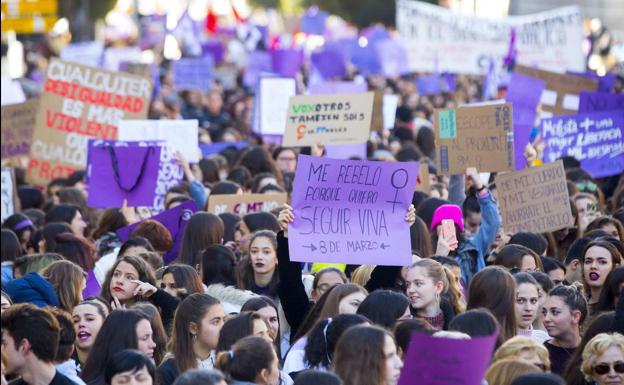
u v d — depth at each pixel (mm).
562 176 27359
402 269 21672
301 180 20500
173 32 81938
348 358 15539
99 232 29328
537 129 40688
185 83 62094
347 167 20453
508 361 16109
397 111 50594
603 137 36688
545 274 21641
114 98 37531
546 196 27484
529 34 61250
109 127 37531
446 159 28969
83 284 21547
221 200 29234
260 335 16781
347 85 42062
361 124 34062
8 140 39625
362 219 20500
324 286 21328
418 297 19859
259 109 41625
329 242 20453
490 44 62812
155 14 97938
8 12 58812
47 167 37469
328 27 105438
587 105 37938
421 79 65375
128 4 113438
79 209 30531
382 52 70500
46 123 37375
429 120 56875
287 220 20422
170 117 53125
